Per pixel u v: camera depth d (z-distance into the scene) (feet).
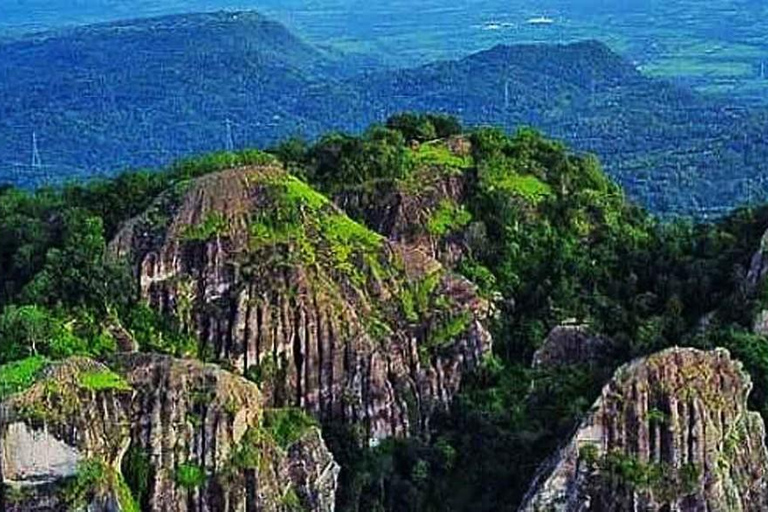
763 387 391.04
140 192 457.27
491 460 399.03
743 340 400.06
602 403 367.25
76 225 432.66
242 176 425.69
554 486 366.63
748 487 369.09
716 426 363.35
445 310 431.84
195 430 354.74
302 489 375.04
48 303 397.60
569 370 422.41
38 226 449.06
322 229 426.51
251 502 357.20
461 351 428.56
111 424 349.82
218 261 410.31
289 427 383.04
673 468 359.05
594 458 363.97
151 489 350.02
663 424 360.89
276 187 425.69
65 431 342.85
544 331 444.55
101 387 351.67
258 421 369.09
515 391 418.51
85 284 397.60
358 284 420.77
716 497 358.02
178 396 356.38
